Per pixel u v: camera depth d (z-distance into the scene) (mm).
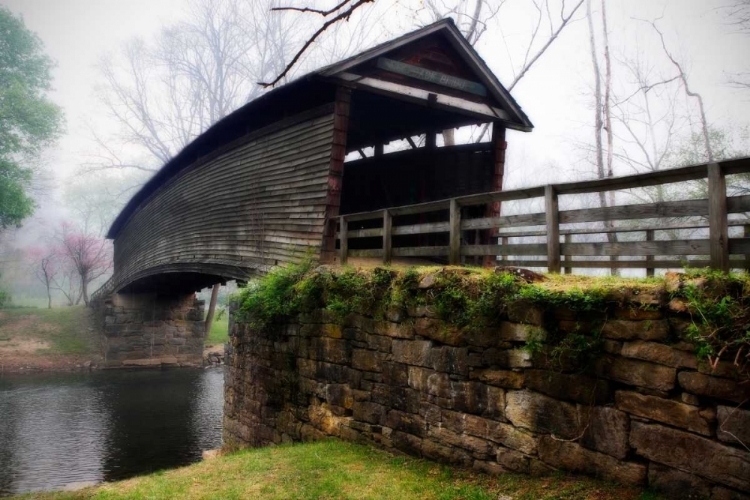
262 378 10008
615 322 4422
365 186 14055
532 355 5062
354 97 11422
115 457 13672
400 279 6633
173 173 19078
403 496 5199
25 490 11227
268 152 12078
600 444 4508
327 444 7527
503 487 4949
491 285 5398
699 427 3873
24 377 24203
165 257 18578
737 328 3652
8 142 31250
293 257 10539
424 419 6281
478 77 11227
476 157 11789
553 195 5695
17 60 33781
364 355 7324
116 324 27312
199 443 14891
